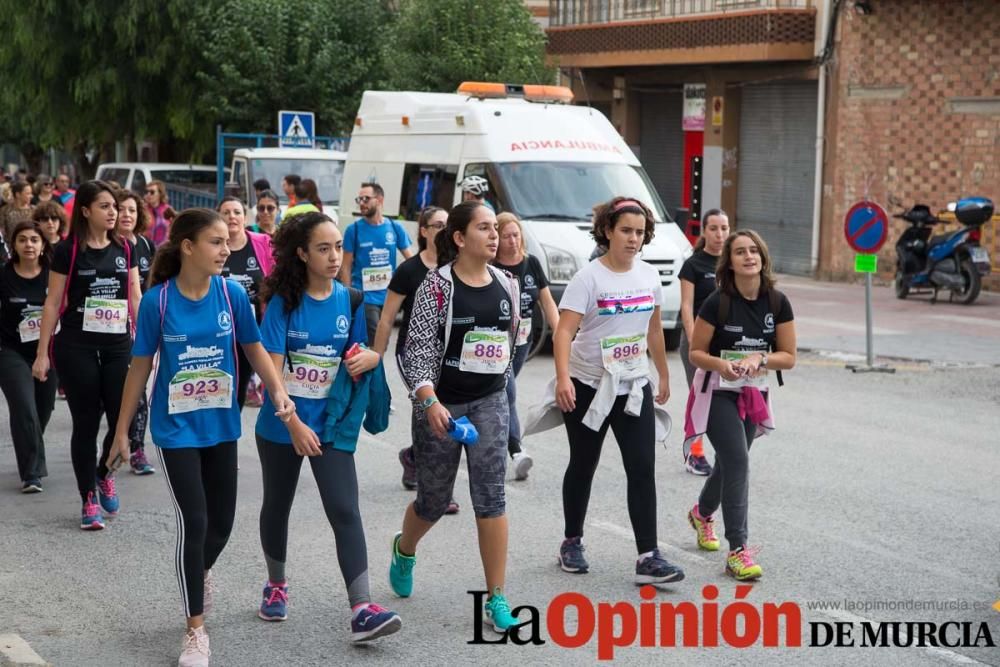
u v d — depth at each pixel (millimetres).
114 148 36812
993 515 7957
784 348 6781
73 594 6484
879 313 18469
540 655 5602
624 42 25859
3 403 11750
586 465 6633
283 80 26844
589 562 6949
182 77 28031
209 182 25484
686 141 26719
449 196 15906
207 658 5430
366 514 7980
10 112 33719
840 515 7938
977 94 20703
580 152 15906
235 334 5668
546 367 14133
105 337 7664
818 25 23078
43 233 8406
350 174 18141
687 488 8688
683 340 8703
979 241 19250
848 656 5574
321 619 6078
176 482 5492
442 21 24484
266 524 5938
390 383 13062
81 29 28328
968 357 14578
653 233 6586
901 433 10570
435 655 5602
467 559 7012
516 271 8492
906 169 21828
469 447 5895
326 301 5766
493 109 15898
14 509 8141
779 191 24766
